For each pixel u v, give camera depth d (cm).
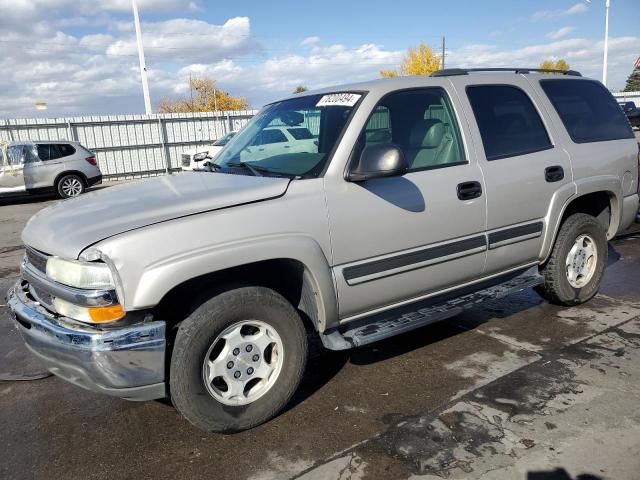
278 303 293
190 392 274
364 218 315
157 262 257
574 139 431
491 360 372
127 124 2195
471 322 443
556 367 356
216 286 287
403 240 332
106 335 255
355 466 265
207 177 345
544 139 414
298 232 293
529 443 275
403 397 329
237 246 273
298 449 282
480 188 363
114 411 331
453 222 352
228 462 275
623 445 270
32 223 318
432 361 375
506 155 385
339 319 321
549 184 405
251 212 283
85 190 1598
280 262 302
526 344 395
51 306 281
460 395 327
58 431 312
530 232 400
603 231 457
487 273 388
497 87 398
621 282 524
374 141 328
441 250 350
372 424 301
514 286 400
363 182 316
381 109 336
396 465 264
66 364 267
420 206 335
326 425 303
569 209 455
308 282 306
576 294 450
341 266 312
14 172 1469
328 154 316
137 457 283
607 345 386
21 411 336
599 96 472
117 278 253
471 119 373
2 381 378
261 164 343
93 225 272
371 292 326
